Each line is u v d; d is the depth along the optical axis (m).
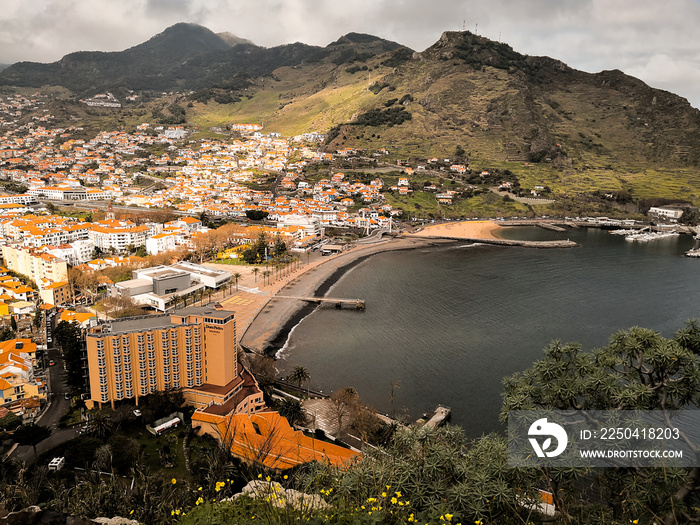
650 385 26.97
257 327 142.00
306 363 116.75
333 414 89.88
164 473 71.56
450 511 20.08
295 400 91.50
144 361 92.94
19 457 75.75
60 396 98.00
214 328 93.56
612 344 28.84
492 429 86.50
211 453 70.44
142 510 44.38
